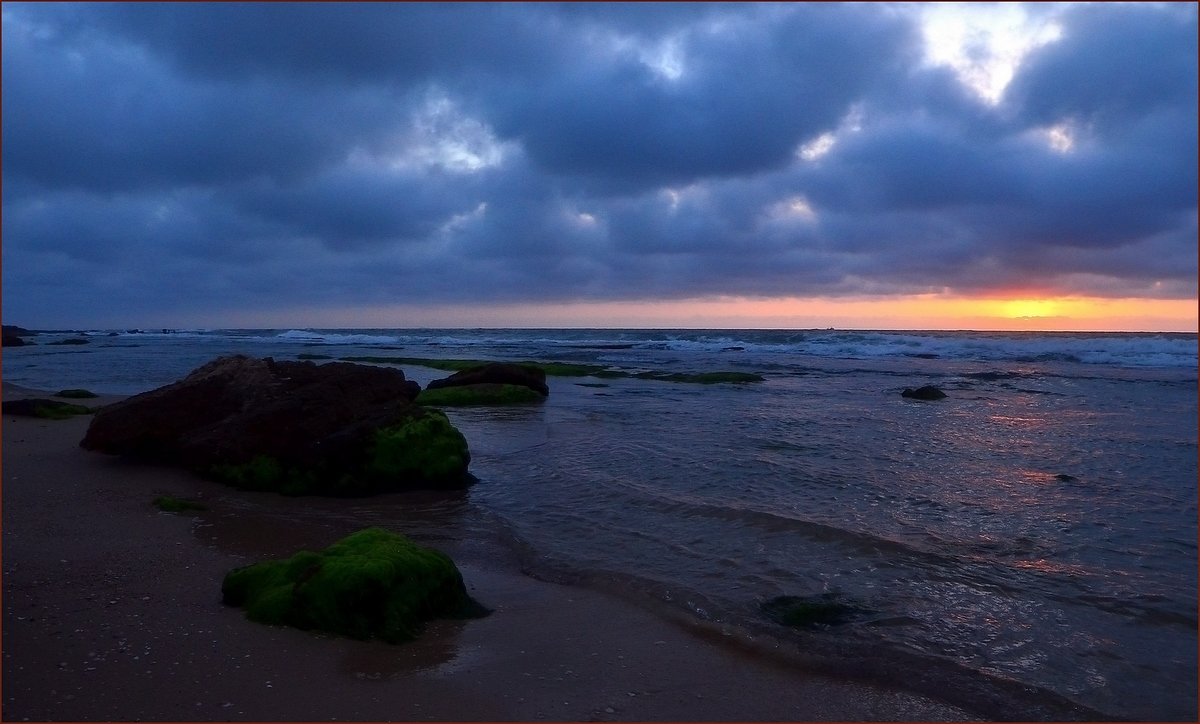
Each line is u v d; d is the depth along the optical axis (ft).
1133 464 42.88
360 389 42.11
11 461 39.24
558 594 23.63
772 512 31.76
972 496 35.04
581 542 28.66
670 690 17.47
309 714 15.57
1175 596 23.03
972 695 17.46
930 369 120.78
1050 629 20.84
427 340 272.51
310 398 38.52
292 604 19.99
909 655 19.29
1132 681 18.11
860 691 17.62
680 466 41.81
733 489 36.32
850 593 23.27
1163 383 94.73
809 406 72.18
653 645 19.85
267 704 15.87
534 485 38.14
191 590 22.25
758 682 17.95
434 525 31.14
